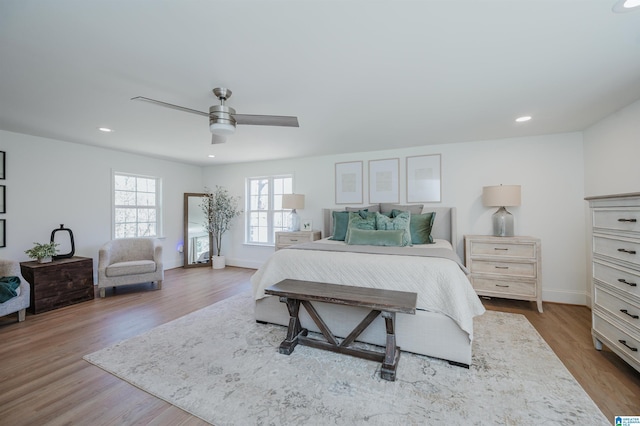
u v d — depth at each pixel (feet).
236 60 5.92
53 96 7.70
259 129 11.00
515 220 12.19
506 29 4.92
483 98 7.97
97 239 14.30
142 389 5.89
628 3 4.23
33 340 8.13
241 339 8.21
